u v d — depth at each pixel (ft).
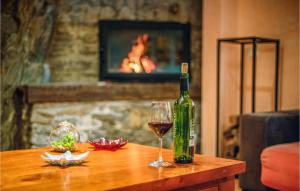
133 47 15.83
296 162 9.01
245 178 11.10
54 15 14.34
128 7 15.69
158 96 15.42
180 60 16.28
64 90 13.92
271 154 9.53
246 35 15.03
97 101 14.64
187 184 5.13
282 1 13.99
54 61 15.01
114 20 15.42
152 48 16.05
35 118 13.74
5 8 12.29
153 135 15.55
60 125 6.82
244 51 15.06
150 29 15.88
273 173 9.50
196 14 16.42
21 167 5.47
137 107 15.25
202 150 15.85
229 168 5.66
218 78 14.33
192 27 16.38
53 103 13.96
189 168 5.44
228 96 15.19
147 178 4.87
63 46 15.06
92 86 14.34
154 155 6.34
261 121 10.69
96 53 15.43
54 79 15.03
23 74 13.67
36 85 13.48
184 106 5.69
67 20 15.03
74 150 6.68
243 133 11.14
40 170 5.29
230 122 14.93
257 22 14.70
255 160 10.82
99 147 6.81
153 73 15.79
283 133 10.91
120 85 14.83
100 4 15.38
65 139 6.61
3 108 12.57
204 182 5.49
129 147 7.07
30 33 13.50
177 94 15.72
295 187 9.04
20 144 13.66
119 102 14.98
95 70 15.46
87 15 15.26
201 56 16.51
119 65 15.74
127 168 5.41
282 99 14.07
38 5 13.44
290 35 13.82
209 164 5.70
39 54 14.17
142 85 15.12
